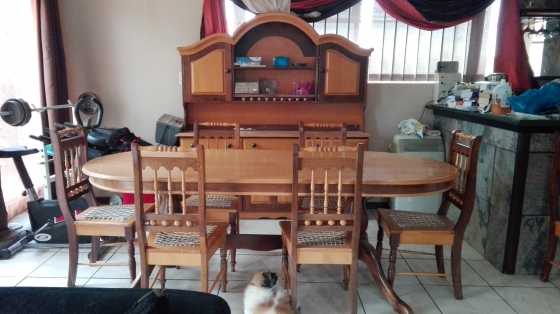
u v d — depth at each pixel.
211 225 2.20
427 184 2.01
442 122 3.70
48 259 2.75
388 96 3.93
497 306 2.24
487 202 2.82
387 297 2.21
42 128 3.47
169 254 1.95
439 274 2.31
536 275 2.61
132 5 3.76
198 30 3.81
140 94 3.91
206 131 3.06
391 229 2.19
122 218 2.26
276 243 2.49
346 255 1.97
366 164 2.31
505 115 2.65
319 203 2.56
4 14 3.23
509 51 3.65
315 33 3.43
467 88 3.37
